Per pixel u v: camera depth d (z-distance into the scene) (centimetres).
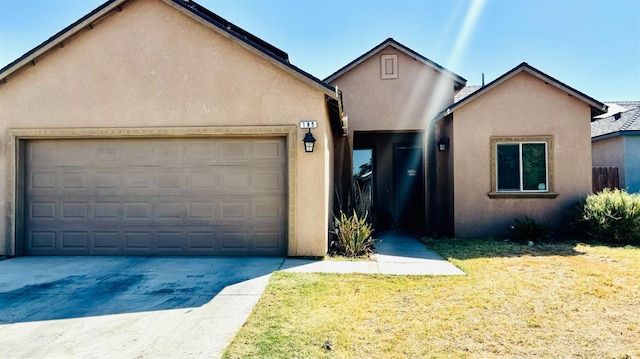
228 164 836
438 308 488
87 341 407
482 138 1068
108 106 830
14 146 838
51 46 823
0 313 491
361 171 1427
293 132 808
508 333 416
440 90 1266
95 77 834
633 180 1563
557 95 1051
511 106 1061
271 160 832
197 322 454
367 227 914
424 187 1252
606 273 645
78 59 839
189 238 835
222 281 623
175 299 538
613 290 554
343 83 1288
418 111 1267
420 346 387
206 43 825
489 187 1062
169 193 840
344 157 1256
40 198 852
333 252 855
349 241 844
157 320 462
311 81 789
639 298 521
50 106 837
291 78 813
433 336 409
